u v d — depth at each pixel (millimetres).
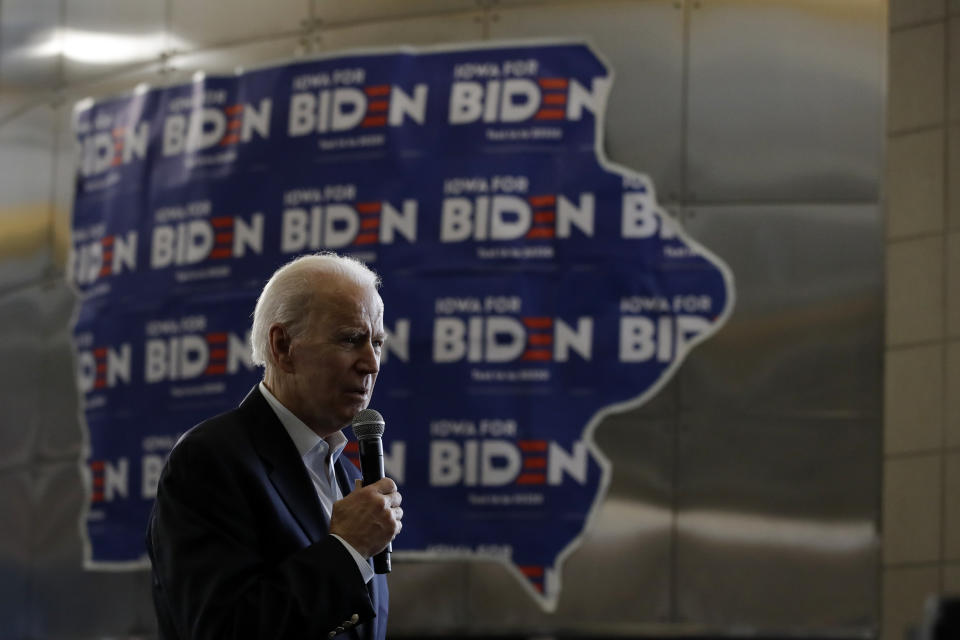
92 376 7078
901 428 6402
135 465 6848
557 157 6324
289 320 2754
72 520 7105
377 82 6562
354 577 2512
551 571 6094
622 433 6125
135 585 6836
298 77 6699
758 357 6062
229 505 2607
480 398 6230
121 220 7105
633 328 6164
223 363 6648
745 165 6188
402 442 6258
